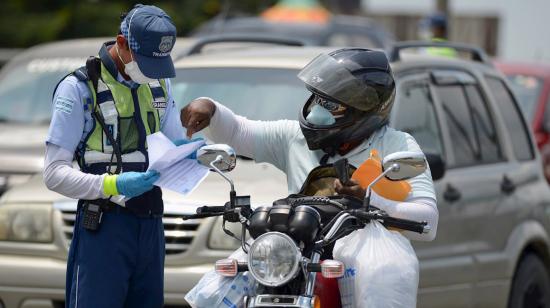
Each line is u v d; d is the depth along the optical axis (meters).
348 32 45.91
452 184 19.30
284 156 13.89
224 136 13.93
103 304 13.48
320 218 11.76
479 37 68.62
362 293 11.74
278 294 11.32
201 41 21.45
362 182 12.24
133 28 12.97
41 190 18.05
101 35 62.41
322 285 11.81
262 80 19.44
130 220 13.54
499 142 21.66
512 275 20.81
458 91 20.98
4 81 28.20
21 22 62.12
